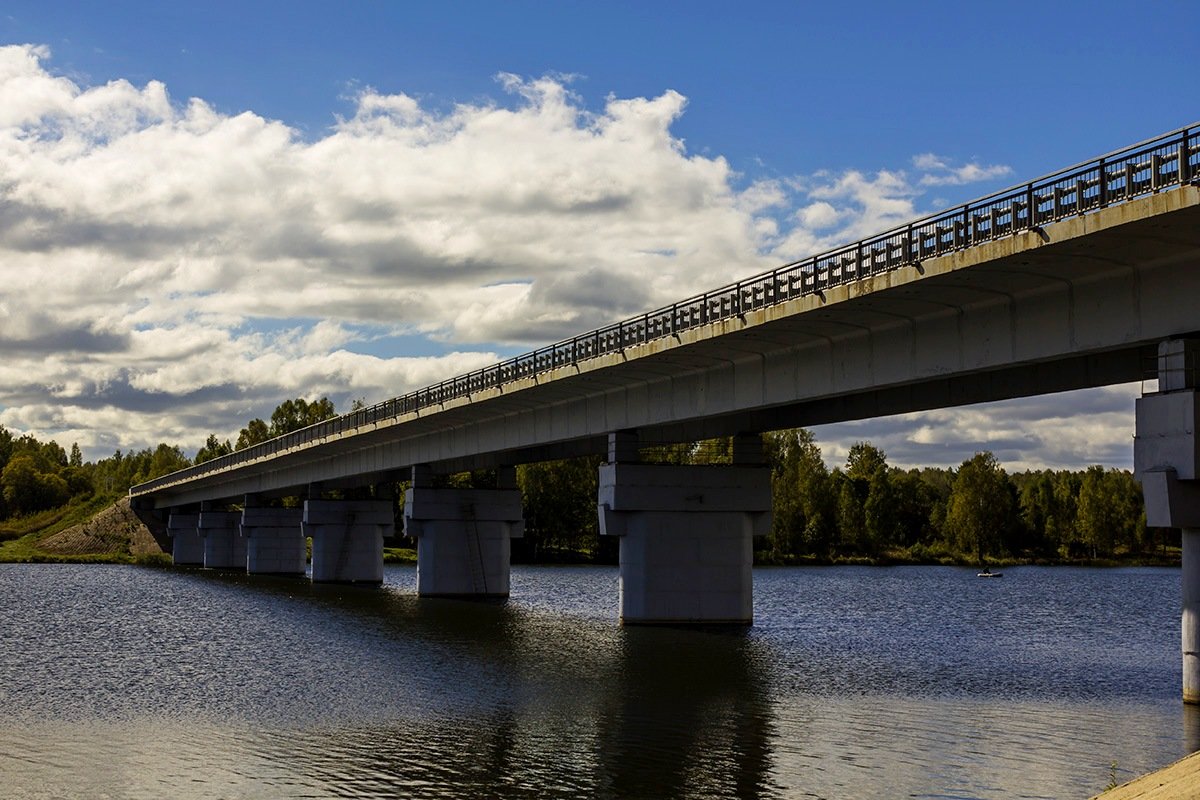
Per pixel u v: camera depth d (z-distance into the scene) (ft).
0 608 299.58
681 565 220.43
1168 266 116.98
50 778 104.17
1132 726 122.72
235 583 404.98
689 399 198.70
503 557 317.22
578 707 136.67
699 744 116.16
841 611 292.61
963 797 95.96
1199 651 122.52
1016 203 119.14
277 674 168.14
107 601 322.75
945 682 155.74
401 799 96.17
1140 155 106.93
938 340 145.69
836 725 125.29
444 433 301.02
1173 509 115.85
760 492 223.10
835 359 164.55
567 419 239.09
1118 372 141.69
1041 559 650.02
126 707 140.67
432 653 188.96
